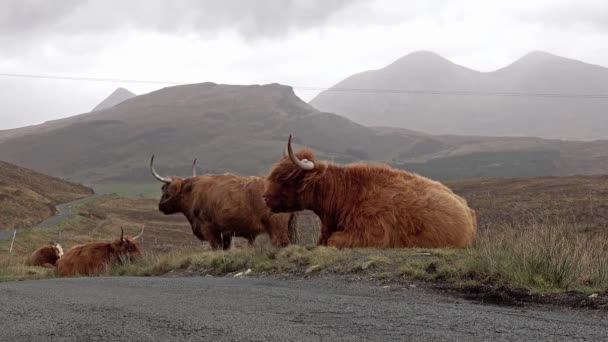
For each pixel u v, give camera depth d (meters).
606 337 3.83
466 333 3.96
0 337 4.28
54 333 4.37
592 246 7.52
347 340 3.76
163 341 3.92
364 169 10.23
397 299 5.75
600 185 57.16
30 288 7.87
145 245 41.44
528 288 6.02
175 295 6.41
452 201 9.84
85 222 63.50
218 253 11.27
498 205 44.97
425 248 9.17
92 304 5.86
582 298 5.45
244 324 4.38
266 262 9.51
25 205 66.12
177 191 14.06
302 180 10.18
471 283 6.45
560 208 37.62
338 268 8.14
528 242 7.57
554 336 3.86
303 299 5.75
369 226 9.62
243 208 12.58
